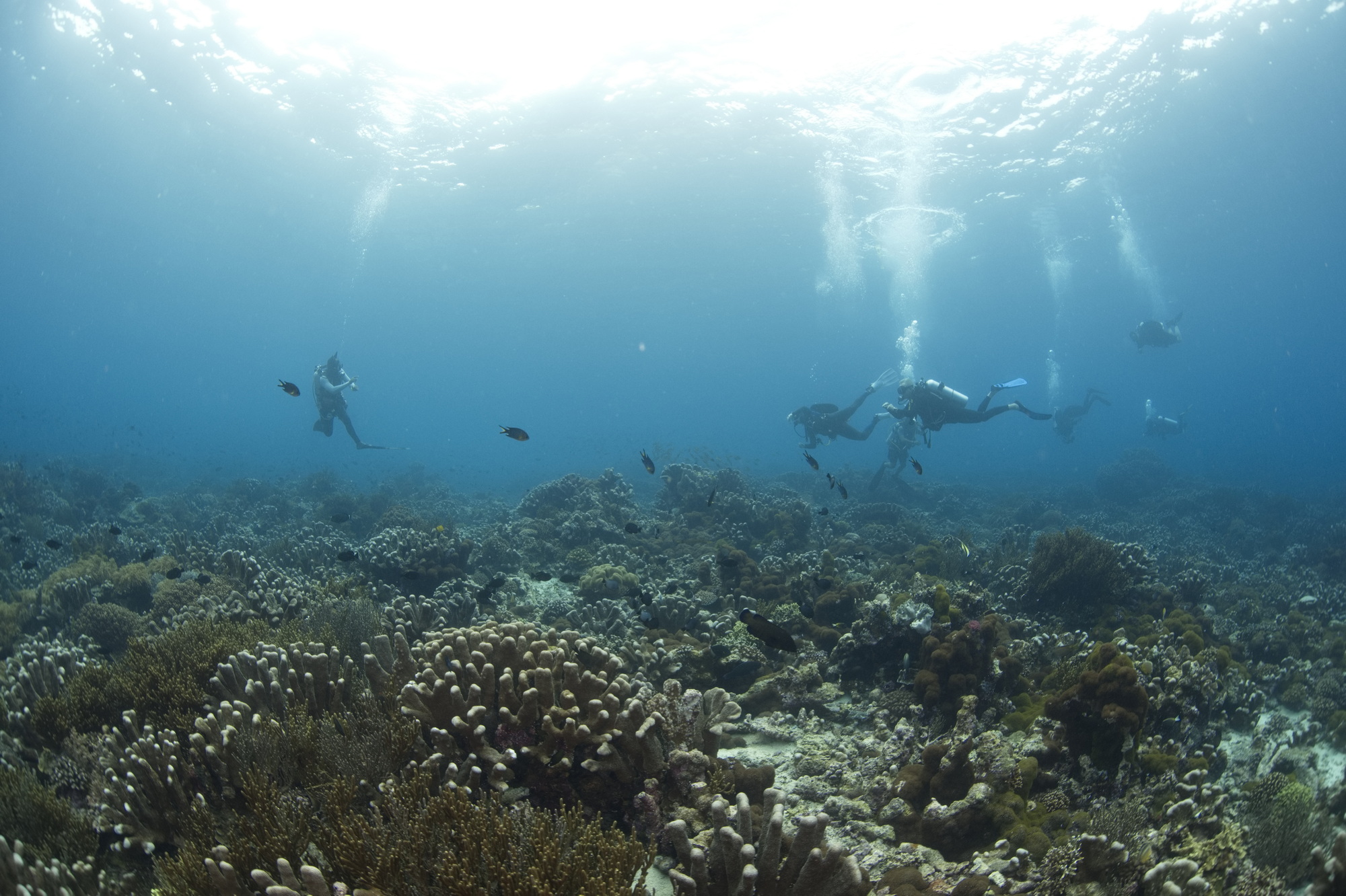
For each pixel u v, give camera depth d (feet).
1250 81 87.56
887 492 95.09
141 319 472.85
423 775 11.76
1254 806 15.83
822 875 9.97
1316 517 78.38
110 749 14.55
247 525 60.44
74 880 11.40
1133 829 14.32
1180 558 52.54
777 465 167.53
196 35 82.23
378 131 103.91
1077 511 91.25
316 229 189.37
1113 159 111.04
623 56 79.36
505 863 9.82
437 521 62.54
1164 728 19.34
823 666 24.43
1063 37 73.87
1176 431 120.67
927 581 28.66
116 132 123.13
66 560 41.68
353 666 17.48
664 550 46.47
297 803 11.69
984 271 213.66
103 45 88.22
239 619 24.22
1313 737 22.54
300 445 339.77
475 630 17.44
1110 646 18.07
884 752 17.87
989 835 14.82
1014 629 27.43
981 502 97.91
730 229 155.53
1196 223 163.32
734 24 72.84
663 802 14.08
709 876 10.50
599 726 13.75
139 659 17.81
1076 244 177.06
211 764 13.25
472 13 73.10
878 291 257.14
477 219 158.20
